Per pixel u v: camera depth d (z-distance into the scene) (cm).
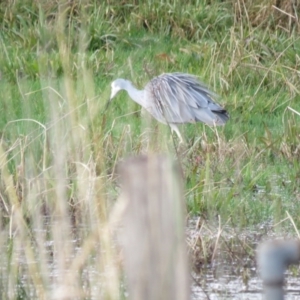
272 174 1289
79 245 838
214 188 1114
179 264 419
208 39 2042
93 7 2139
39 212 838
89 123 967
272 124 1583
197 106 1520
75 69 1291
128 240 421
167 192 418
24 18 2092
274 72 1738
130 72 1827
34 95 1535
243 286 878
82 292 694
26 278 798
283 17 2067
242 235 1009
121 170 426
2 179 1057
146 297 418
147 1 2159
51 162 1031
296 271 919
